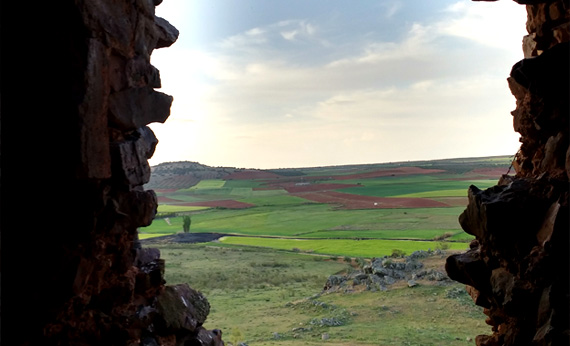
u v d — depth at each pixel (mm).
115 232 9031
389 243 79688
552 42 10016
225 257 72000
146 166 9461
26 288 7961
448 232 87062
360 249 75625
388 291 41531
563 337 7438
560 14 9656
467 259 9930
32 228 8047
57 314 8188
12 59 7809
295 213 141125
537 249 8328
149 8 9516
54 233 8086
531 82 8938
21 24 7812
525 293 8391
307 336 31078
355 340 29406
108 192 8617
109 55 8375
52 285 8008
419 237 84312
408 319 33844
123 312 9211
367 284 44094
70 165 7691
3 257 7867
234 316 37875
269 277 55156
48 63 7734
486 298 10430
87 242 8352
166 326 9695
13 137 7809
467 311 34344
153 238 100312
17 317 7945
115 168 8594
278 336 31094
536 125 9312
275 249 80875
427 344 27984
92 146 7863
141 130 9852
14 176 7871
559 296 7793
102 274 8914
